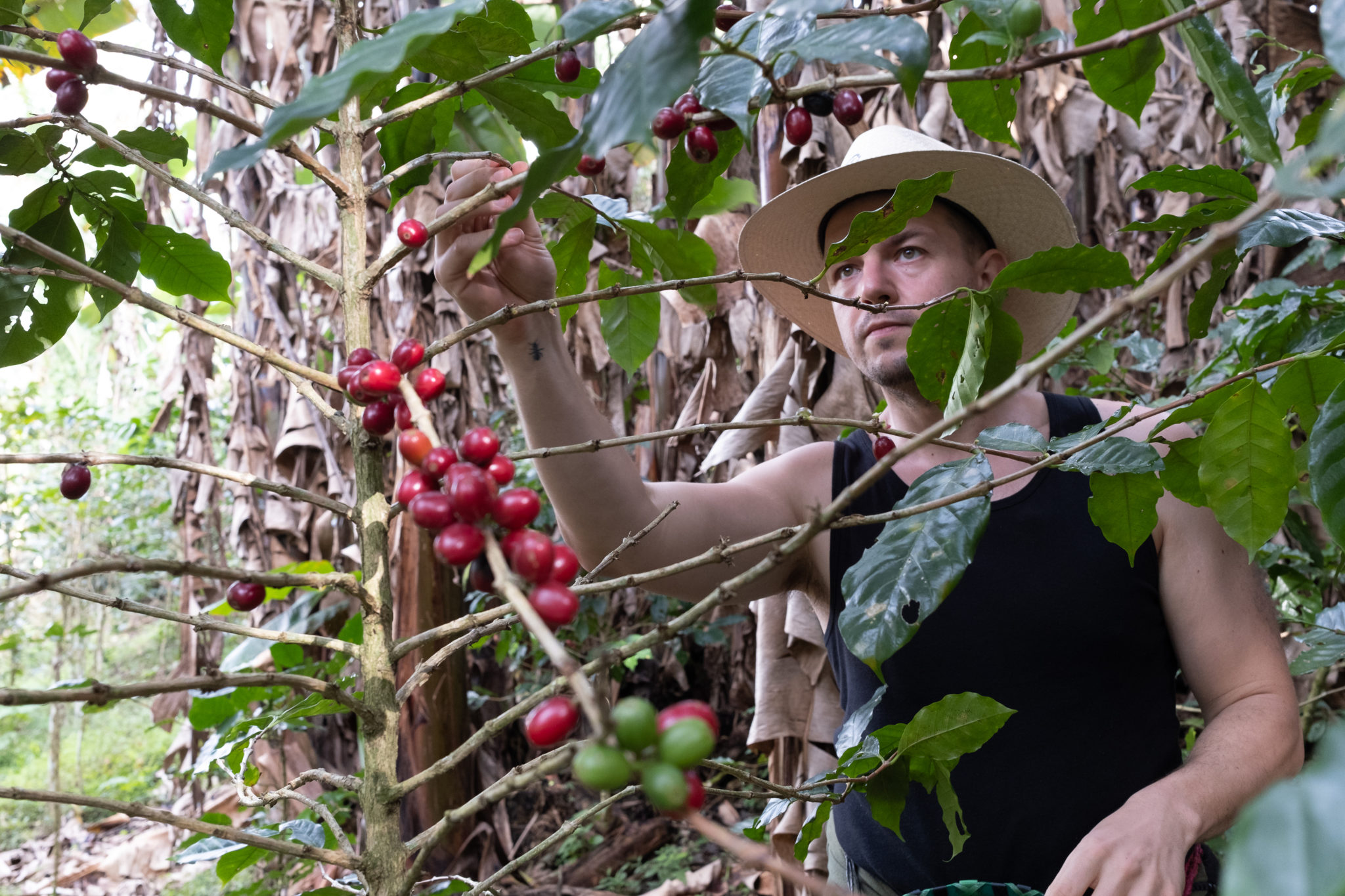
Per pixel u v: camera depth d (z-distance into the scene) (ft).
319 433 10.07
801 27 2.16
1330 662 4.61
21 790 2.03
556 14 9.42
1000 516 4.17
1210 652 4.01
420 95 3.28
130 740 18.04
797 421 2.70
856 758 2.82
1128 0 2.48
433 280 9.86
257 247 10.43
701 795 1.30
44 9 4.47
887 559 2.39
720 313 9.11
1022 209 4.60
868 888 4.30
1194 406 2.60
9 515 16.72
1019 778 3.93
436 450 1.91
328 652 8.27
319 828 3.14
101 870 12.12
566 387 3.73
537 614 1.60
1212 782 3.33
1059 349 1.51
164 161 3.28
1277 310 4.29
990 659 4.02
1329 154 1.05
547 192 3.32
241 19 9.77
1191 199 9.99
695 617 1.88
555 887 9.91
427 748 8.59
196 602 10.42
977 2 2.03
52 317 3.36
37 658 19.62
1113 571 4.03
